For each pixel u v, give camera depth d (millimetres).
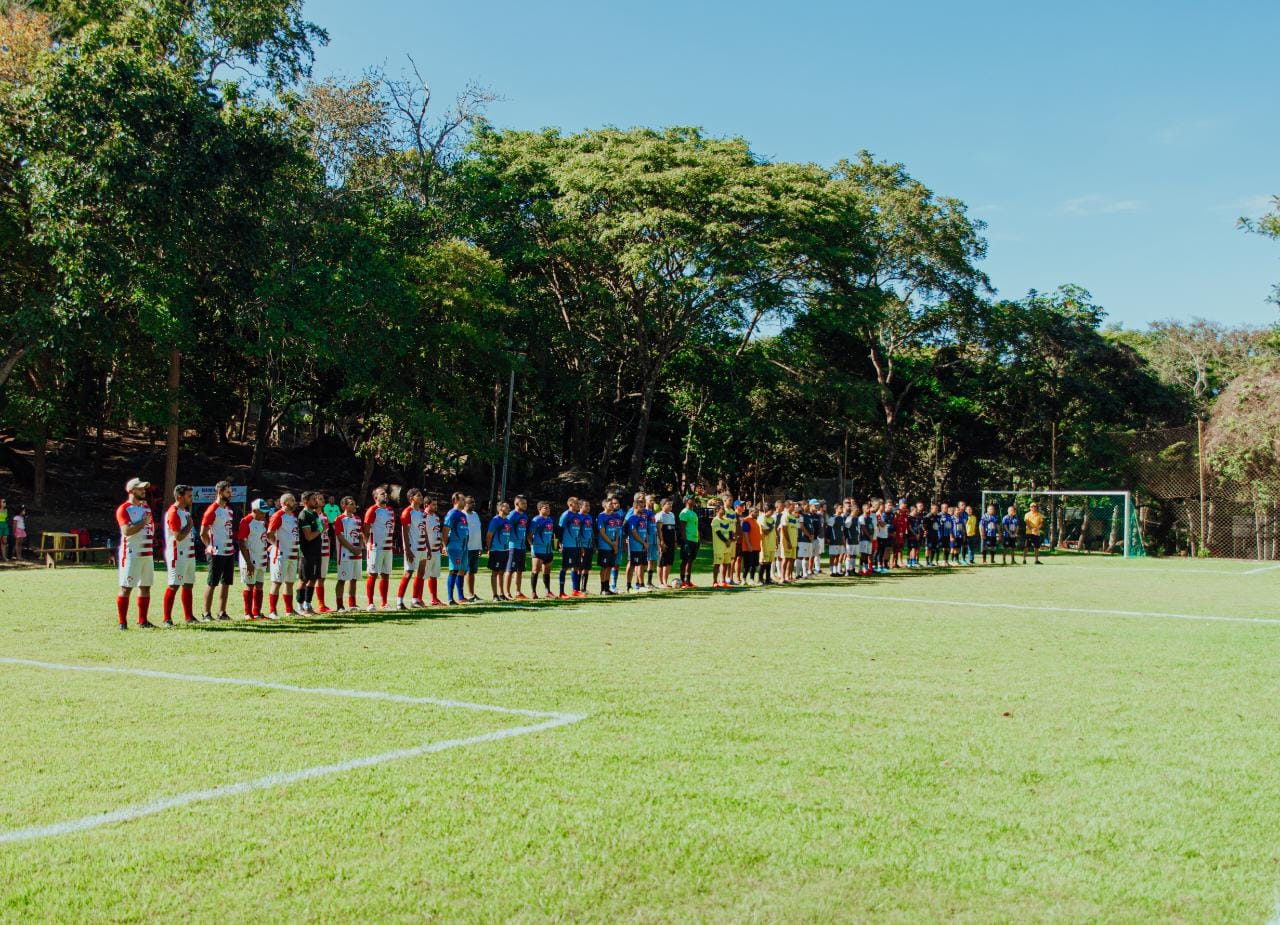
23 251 28500
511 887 4301
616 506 18938
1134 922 4016
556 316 40281
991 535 32344
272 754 6332
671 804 5387
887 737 6906
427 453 35969
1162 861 4652
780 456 50906
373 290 29547
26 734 6812
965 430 51406
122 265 25531
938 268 45906
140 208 25078
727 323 43375
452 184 36531
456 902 4148
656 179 33594
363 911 4059
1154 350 61469
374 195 34938
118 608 12703
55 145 25156
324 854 4652
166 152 25562
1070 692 8664
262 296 28688
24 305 27047
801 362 45094
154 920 3973
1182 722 7461
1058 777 5953
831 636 12477
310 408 37688
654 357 40688
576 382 41156
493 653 10727
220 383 38938
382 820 5109
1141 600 18375
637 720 7387
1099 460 46688
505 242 37469
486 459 35750
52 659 10094
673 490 51688
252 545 14102
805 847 4781
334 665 9789
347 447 47344
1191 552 40438
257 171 27891
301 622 13633
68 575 21312
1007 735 6996
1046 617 15117
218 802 5379
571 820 5129
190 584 13219
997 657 10750
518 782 5766
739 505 21531
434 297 32375
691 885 4336
